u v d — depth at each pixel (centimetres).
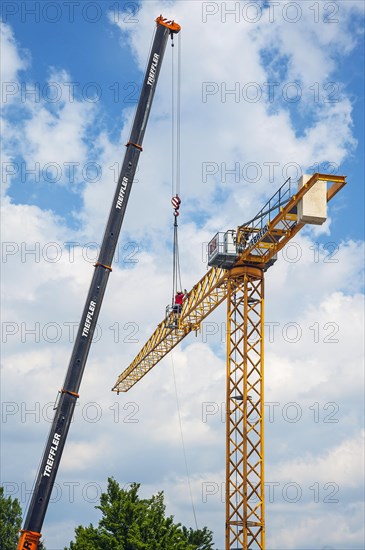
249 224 8119
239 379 8156
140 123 6153
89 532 8106
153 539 7938
